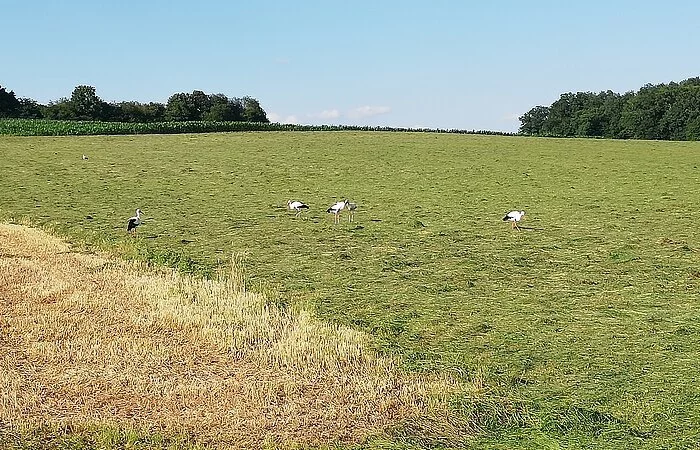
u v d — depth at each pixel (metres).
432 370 13.42
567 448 10.42
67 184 39.06
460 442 10.72
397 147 57.00
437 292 18.64
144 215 30.50
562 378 12.96
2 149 53.69
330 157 50.94
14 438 10.77
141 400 12.11
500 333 15.42
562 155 51.31
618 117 114.94
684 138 103.38
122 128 74.00
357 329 15.74
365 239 25.59
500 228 27.47
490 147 57.16
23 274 20.09
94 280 19.66
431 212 31.27
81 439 10.75
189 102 139.75
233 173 43.84
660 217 29.00
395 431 11.00
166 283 19.19
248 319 16.14
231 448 10.51
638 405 11.77
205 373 13.28
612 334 15.20
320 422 11.31
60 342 14.79
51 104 133.00
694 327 15.48
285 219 29.83
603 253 22.86
